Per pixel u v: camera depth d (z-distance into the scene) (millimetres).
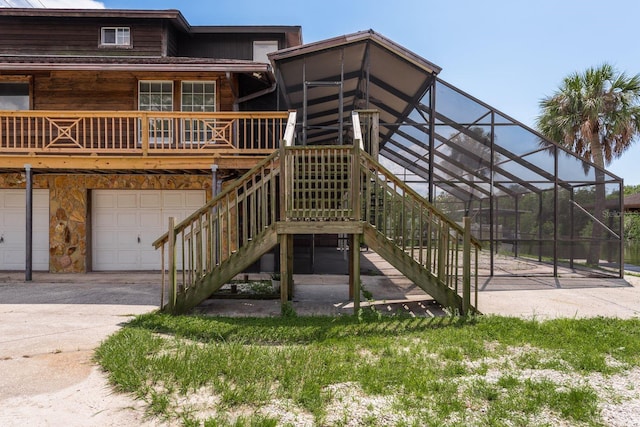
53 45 12617
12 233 10320
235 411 2916
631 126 13820
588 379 3549
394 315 5723
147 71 9531
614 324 5273
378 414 2881
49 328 4988
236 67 9492
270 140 10672
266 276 9383
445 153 10047
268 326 5059
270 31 13570
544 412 2951
